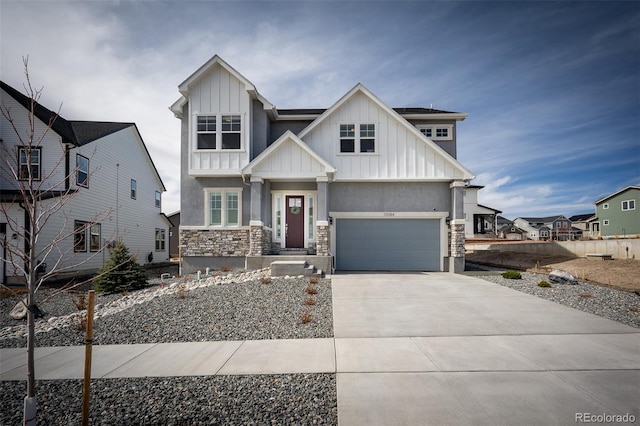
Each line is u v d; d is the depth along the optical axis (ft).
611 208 143.13
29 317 12.58
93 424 13.34
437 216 53.16
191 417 13.67
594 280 42.42
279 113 59.77
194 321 26.37
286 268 42.57
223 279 41.93
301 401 14.75
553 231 193.98
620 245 57.31
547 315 27.22
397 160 52.49
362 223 53.98
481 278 44.57
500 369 17.49
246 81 50.14
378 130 52.90
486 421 13.03
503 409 13.83
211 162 51.06
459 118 58.80
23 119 55.42
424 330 23.90
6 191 52.42
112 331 24.64
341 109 53.36
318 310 28.84
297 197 53.36
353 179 52.44
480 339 21.99
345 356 19.43
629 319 26.20
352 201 53.72
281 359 19.13
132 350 21.08
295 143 48.96
